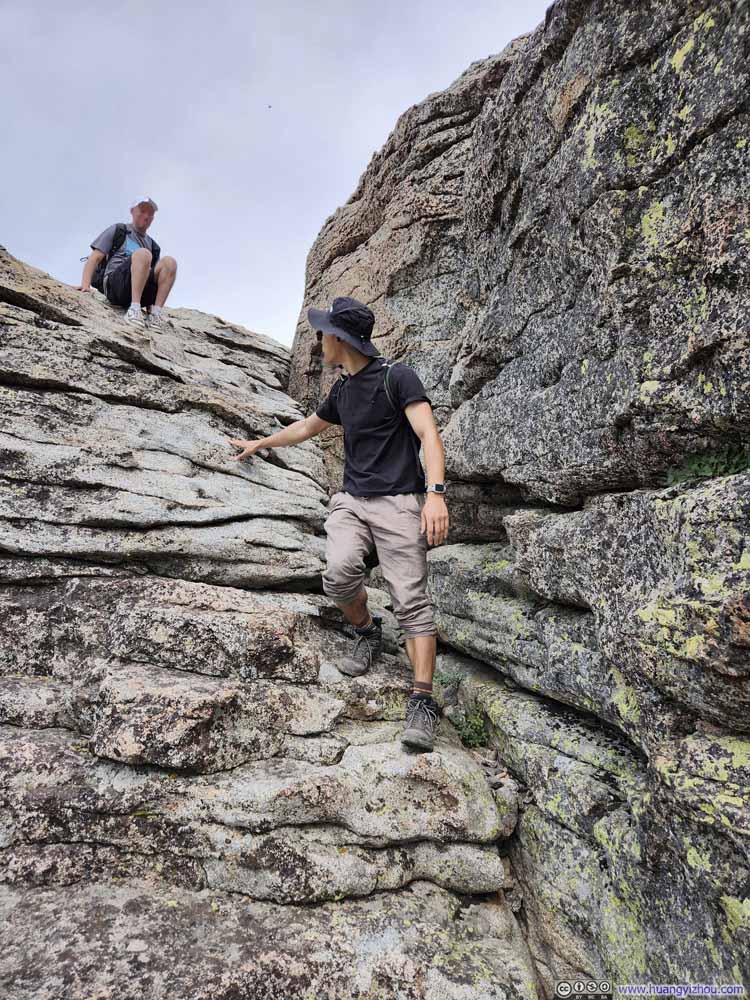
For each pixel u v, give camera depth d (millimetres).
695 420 2686
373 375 3863
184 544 4559
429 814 3307
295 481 5992
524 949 3186
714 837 2320
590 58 3258
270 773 3246
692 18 2711
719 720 2482
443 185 6699
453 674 5031
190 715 3160
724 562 2348
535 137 3918
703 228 2578
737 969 2197
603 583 3188
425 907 3094
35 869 2938
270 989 2500
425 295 6836
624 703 3059
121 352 5332
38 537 4191
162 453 5020
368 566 4227
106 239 7105
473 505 5520
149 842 3023
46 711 3602
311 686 3807
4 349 4703
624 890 2832
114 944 2600
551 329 3922
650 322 2891
